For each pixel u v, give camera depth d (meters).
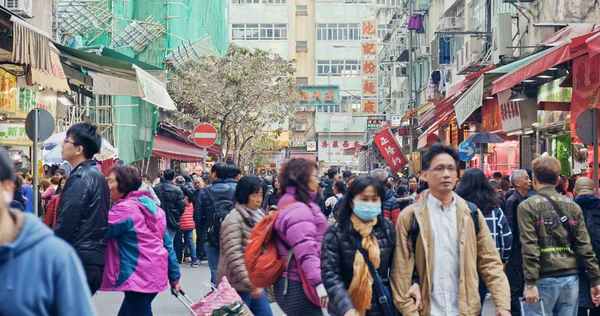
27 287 2.54
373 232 5.24
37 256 2.56
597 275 6.85
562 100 17.02
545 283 6.84
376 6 80.06
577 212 6.89
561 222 6.82
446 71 34.38
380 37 80.25
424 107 34.94
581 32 14.74
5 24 11.91
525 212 6.85
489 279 5.35
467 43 27.59
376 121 59.66
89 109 26.39
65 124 22.72
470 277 5.23
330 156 78.44
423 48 42.75
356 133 79.75
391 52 62.06
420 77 46.22
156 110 28.97
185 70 31.08
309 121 81.50
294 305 5.34
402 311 5.21
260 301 7.11
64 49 15.38
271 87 31.97
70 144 6.18
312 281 5.13
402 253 5.28
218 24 45.09
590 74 12.49
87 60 16.16
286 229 5.30
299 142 80.75
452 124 30.61
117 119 27.14
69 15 23.95
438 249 5.27
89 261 5.99
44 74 13.52
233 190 10.06
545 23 18.56
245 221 7.05
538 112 19.02
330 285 5.05
